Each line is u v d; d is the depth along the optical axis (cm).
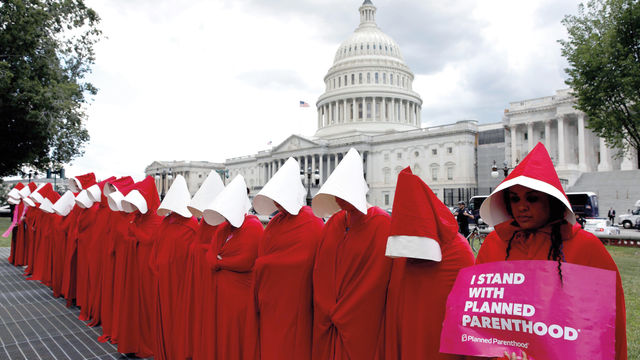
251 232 496
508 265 245
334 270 391
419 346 310
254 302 454
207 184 575
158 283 583
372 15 10600
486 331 242
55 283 973
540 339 219
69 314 834
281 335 425
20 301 936
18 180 5447
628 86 1714
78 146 3541
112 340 657
